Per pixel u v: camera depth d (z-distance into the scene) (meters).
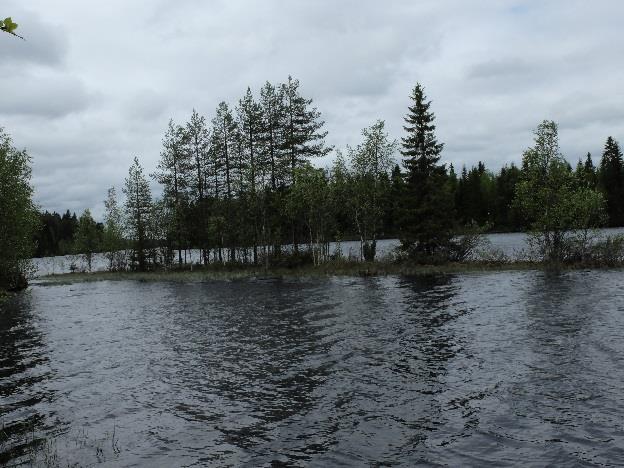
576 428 9.31
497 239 80.62
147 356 16.80
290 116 50.22
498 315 19.97
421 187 42.59
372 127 44.59
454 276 34.81
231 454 9.07
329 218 46.69
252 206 49.12
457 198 97.69
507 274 34.09
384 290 29.56
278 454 8.96
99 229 73.81
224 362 15.45
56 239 131.12
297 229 52.19
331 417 10.57
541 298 23.33
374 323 19.88
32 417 11.44
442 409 10.64
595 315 18.72
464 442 9.01
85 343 19.44
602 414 9.86
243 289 34.97
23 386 13.91
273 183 49.53
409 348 15.71
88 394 13.00
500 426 9.60
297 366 14.51
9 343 20.02
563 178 37.16
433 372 13.18
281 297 29.33
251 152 51.81
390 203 48.84
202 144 56.94
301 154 50.47
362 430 9.80
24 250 37.97
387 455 8.67
